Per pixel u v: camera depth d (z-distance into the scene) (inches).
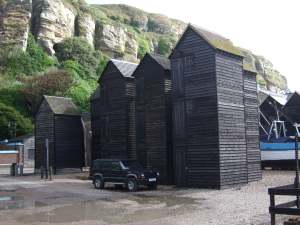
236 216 629.6
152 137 1192.2
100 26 3722.9
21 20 3070.9
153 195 943.0
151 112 1200.8
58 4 3385.8
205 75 1054.4
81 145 1747.0
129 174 1040.8
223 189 1000.9
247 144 1163.3
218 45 1055.6
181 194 941.2
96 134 1590.8
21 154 2016.5
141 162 1232.2
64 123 1704.0
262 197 830.5
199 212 686.5
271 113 1673.2
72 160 1707.7
